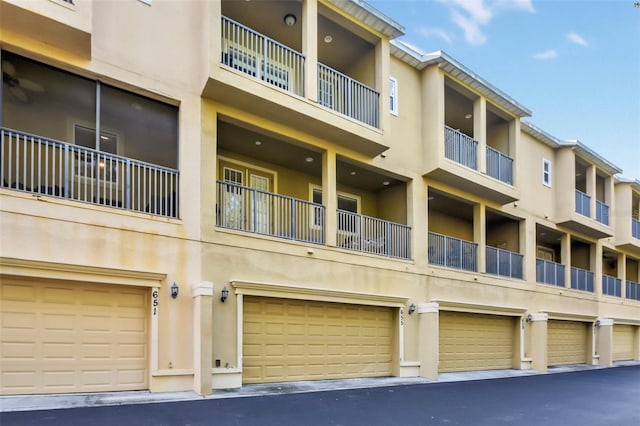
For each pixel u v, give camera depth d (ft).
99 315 26.20
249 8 35.68
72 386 24.94
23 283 24.23
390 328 40.73
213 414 22.48
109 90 28.81
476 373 46.29
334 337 36.55
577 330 64.64
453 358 45.57
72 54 26.61
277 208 36.19
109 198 28.63
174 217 29.30
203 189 30.50
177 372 27.37
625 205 75.00
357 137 37.17
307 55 34.71
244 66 35.88
